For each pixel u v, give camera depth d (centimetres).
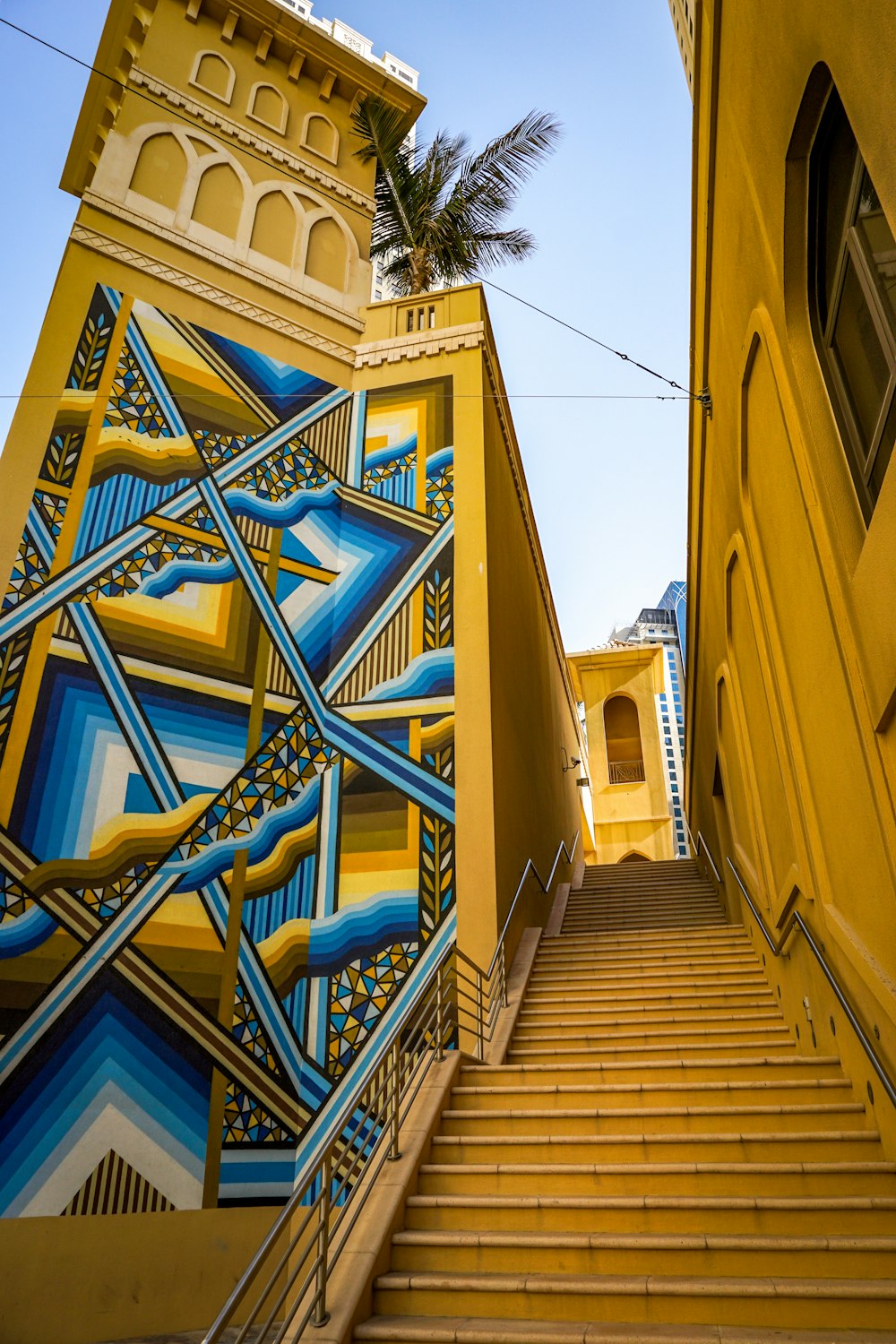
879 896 479
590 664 2872
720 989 861
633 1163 530
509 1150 551
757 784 827
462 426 1041
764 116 513
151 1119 691
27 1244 618
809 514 509
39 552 795
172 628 840
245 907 794
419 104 1289
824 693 541
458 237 1342
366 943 823
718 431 785
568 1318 407
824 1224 458
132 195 992
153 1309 643
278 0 1194
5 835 702
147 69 1072
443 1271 450
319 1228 414
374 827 866
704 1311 399
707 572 961
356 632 948
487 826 862
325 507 996
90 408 870
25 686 748
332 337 1093
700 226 736
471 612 950
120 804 760
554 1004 846
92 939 713
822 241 493
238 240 1056
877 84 345
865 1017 539
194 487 905
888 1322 383
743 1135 537
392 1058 562
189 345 963
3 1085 645
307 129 1203
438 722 905
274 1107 746
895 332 399
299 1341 378
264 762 852
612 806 2705
